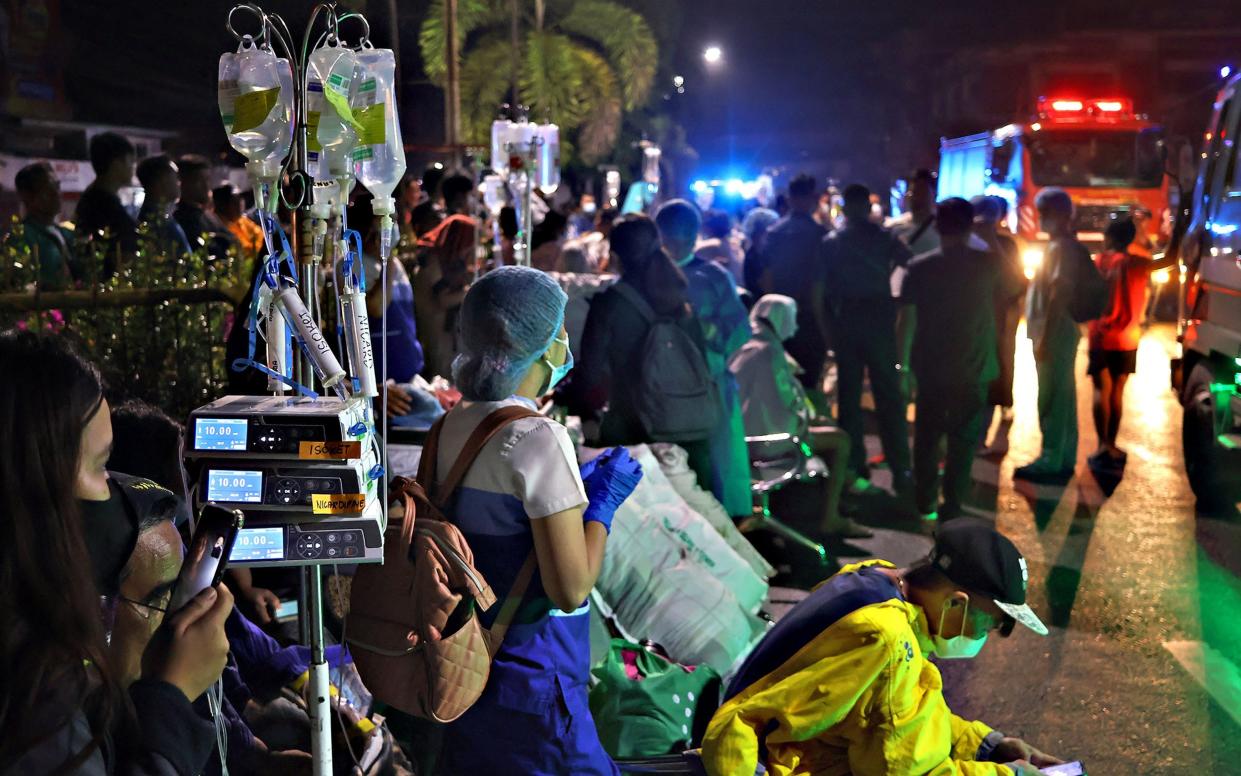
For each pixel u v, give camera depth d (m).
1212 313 7.65
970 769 3.12
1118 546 6.99
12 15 13.94
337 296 2.36
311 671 2.29
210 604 1.83
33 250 5.64
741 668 3.08
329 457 2.06
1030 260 20.11
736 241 10.87
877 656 2.88
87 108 15.63
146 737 1.71
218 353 5.79
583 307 6.91
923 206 10.41
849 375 8.05
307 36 2.32
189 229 8.13
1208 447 7.63
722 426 5.57
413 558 2.62
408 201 9.72
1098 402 8.88
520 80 12.96
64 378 1.71
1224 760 4.39
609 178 13.46
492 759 2.79
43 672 1.62
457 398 5.66
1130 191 20.22
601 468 2.94
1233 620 5.77
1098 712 4.78
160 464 2.77
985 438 9.48
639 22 13.99
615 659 3.88
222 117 2.31
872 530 7.21
